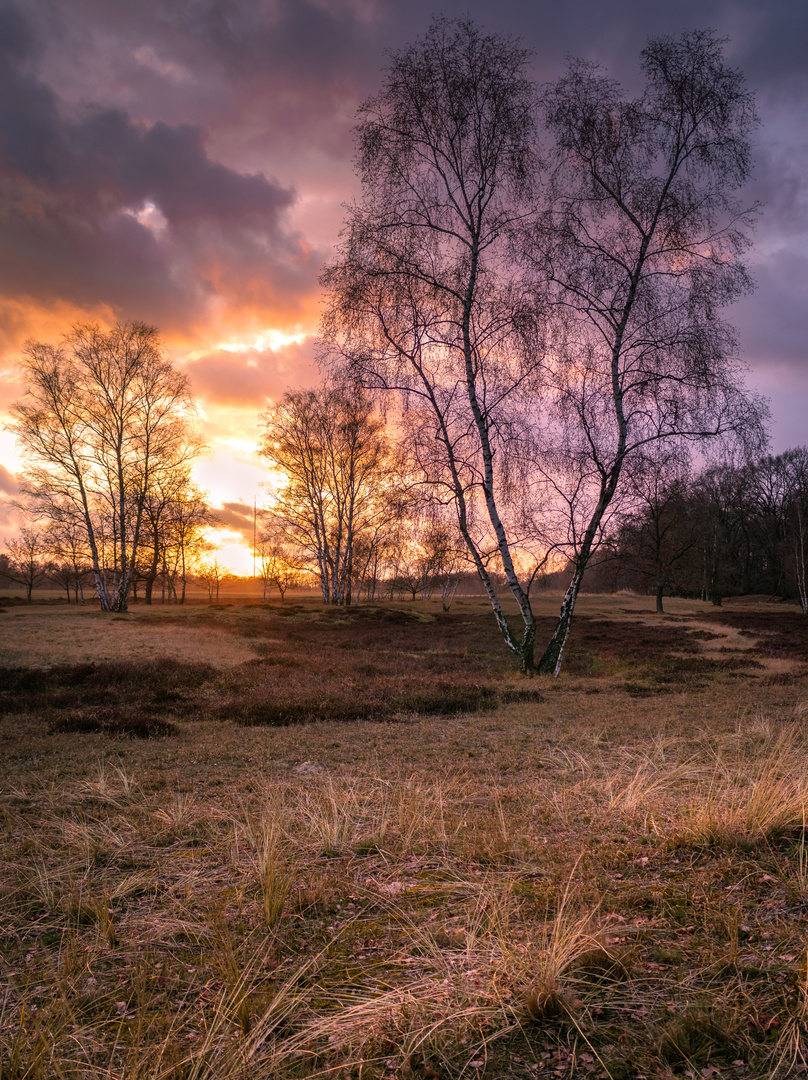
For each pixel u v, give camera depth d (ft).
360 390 53.57
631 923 8.96
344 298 51.47
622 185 52.49
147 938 9.41
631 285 52.44
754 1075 5.67
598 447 54.65
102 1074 6.22
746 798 14.52
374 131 50.88
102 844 13.97
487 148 52.80
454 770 22.53
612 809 15.52
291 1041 6.64
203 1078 6.02
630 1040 6.41
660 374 51.01
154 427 118.52
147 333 114.21
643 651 84.58
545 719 35.45
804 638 98.58
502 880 11.12
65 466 111.04
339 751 27.22
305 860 12.71
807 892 9.46
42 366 107.34
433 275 52.90
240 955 8.69
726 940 8.25
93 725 33.94
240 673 59.77
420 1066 6.26
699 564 201.16
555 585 93.20
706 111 49.47
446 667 67.21
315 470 150.41
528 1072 6.04
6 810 17.58
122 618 107.34
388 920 9.82
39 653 68.44
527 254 52.21
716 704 38.58
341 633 108.68
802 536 170.60
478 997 7.41
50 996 7.80
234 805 17.84
